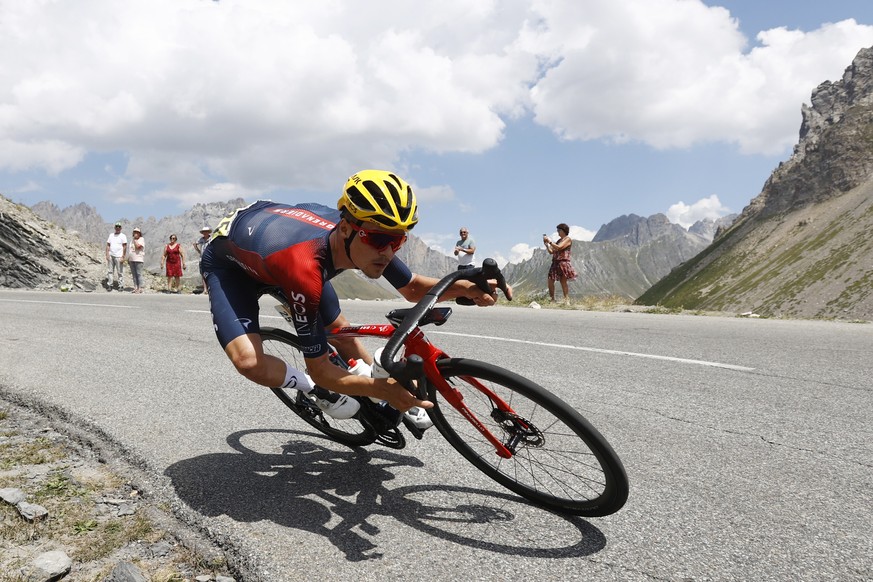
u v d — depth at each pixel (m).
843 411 3.62
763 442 3.13
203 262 2.70
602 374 4.73
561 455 2.38
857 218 142.62
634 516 2.36
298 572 1.99
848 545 2.11
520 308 11.37
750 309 134.75
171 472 2.80
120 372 4.78
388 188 2.05
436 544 2.17
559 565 2.03
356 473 2.82
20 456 2.99
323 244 2.25
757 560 2.03
